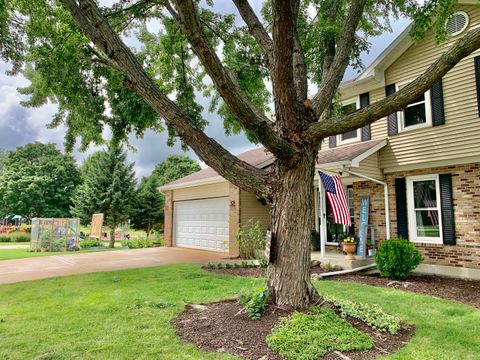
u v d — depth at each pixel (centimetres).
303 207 473
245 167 498
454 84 904
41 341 401
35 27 689
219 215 1416
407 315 513
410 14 725
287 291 461
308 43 714
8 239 2692
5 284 738
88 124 880
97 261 1155
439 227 934
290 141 464
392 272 838
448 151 904
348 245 942
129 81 464
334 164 965
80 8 470
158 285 713
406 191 1010
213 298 589
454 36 920
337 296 625
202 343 385
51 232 1717
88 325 456
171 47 876
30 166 3591
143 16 757
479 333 433
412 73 1003
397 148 1019
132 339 402
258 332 399
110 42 453
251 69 823
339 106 983
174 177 4056
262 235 1224
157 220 2577
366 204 1080
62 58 705
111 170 2214
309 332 387
